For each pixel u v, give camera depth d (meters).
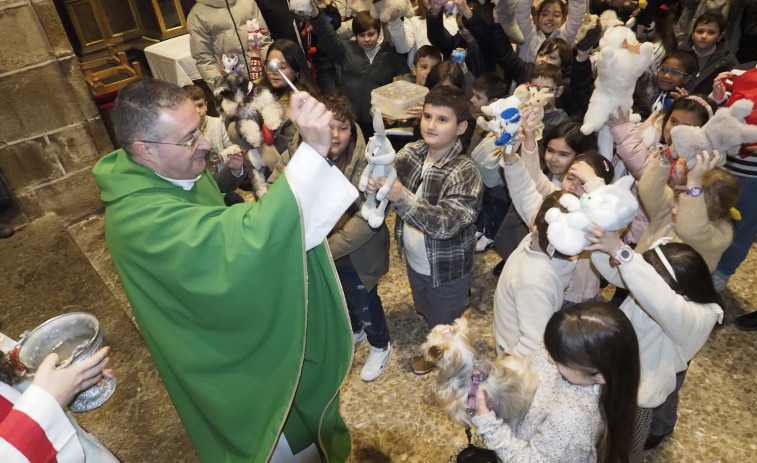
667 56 3.32
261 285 1.46
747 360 2.78
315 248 1.64
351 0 4.86
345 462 2.26
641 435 1.83
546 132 2.70
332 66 4.66
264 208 1.42
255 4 4.39
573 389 1.45
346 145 2.40
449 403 1.47
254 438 1.75
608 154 2.60
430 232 2.12
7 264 3.79
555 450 1.39
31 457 1.29
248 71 4.29
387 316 3.30
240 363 1.63
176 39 5.61
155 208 1.50
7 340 1.84
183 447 2.50
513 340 1.98
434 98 2.19
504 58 3.84
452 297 2.52
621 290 2.93
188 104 1.52
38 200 4.29
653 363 1.75
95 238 4.28
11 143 4.03
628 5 4.38
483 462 2.20
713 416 2.52
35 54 3.89
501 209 3.49
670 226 2.23
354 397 2.80
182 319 1.58
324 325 1.81
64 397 1.38
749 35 4.20
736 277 3.31
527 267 1.87
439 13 3.73
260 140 2.74
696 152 1.98
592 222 1.51
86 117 4.27
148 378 2.84
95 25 6.21
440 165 2.29
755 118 2.32
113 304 3.37
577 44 3.46
